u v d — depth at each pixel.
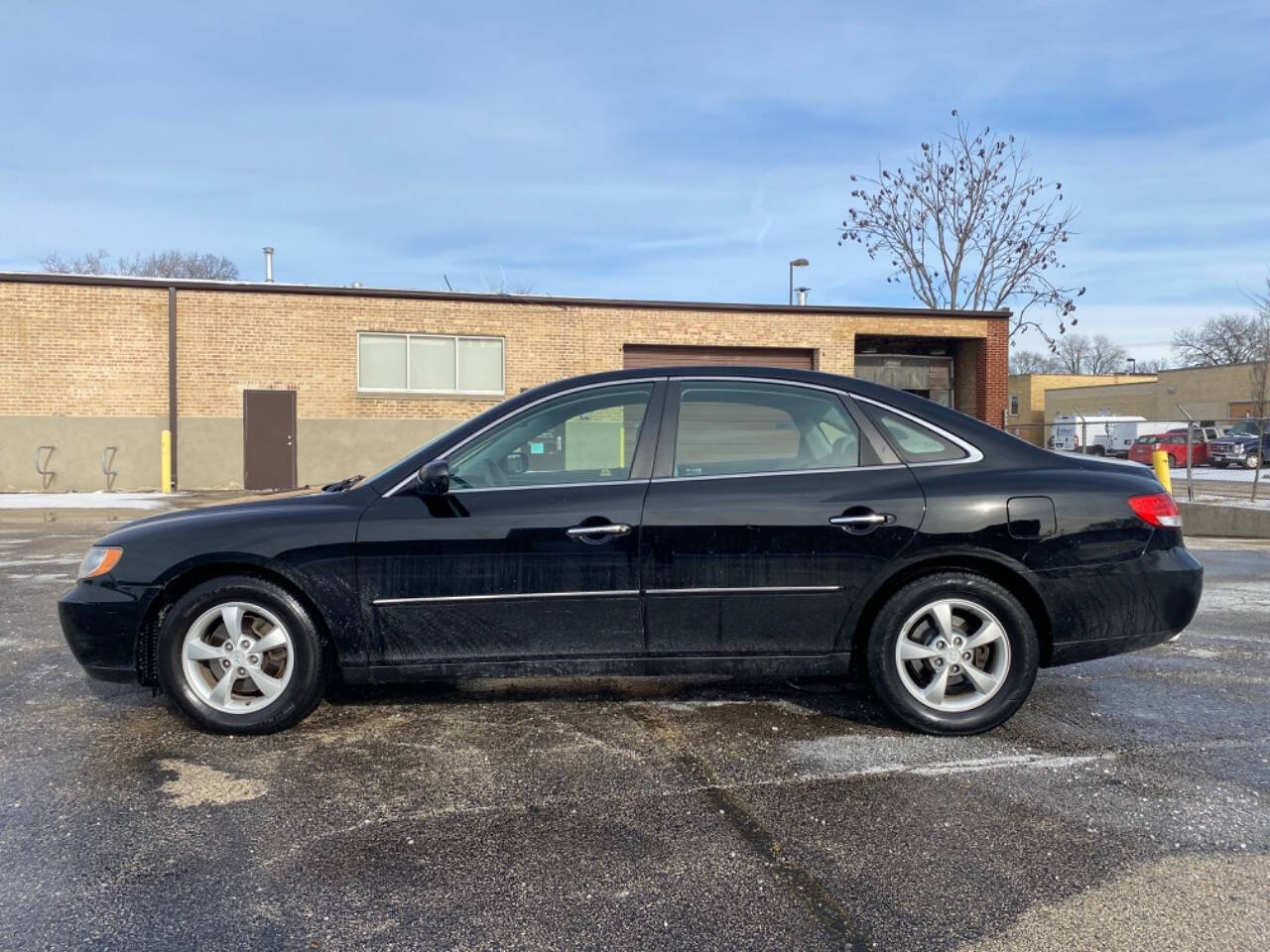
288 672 4.00
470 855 2.97
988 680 3.98
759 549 3.92
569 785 3.53
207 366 18.58
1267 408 36.56
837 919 2.58
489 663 3.98
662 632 3.96
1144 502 4.03
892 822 3.20
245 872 2.86
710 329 20.91
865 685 4.87
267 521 3.99
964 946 2.45
